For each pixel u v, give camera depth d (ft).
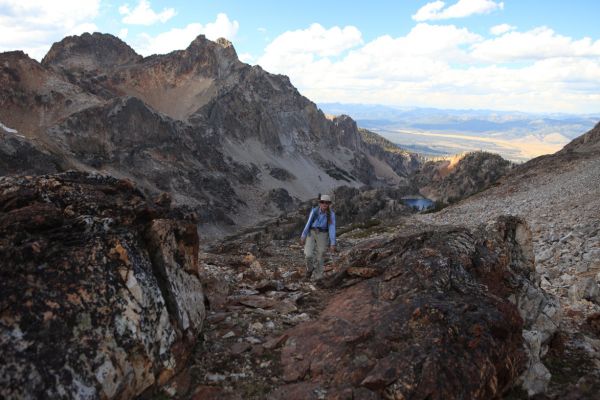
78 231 17.76
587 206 102.89
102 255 16.83
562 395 19.70
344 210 312.50
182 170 542.98
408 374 16.83
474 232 27.86
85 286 15.71
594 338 26.66
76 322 14.85
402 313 20.27
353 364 18.10
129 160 506.89
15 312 13.76
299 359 19.42
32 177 20.16
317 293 28.09
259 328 22.79
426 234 27.84
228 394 17.25
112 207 20.18
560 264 53.52
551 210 116.26
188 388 17.47
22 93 548.72
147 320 16.94
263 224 511.40
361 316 21.59
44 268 15.35
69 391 13.52
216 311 25.45
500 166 577.43
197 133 645.51
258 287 30.99
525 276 27.27
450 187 589.73
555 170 214.90
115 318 15.87
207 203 508.12
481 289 22.38
